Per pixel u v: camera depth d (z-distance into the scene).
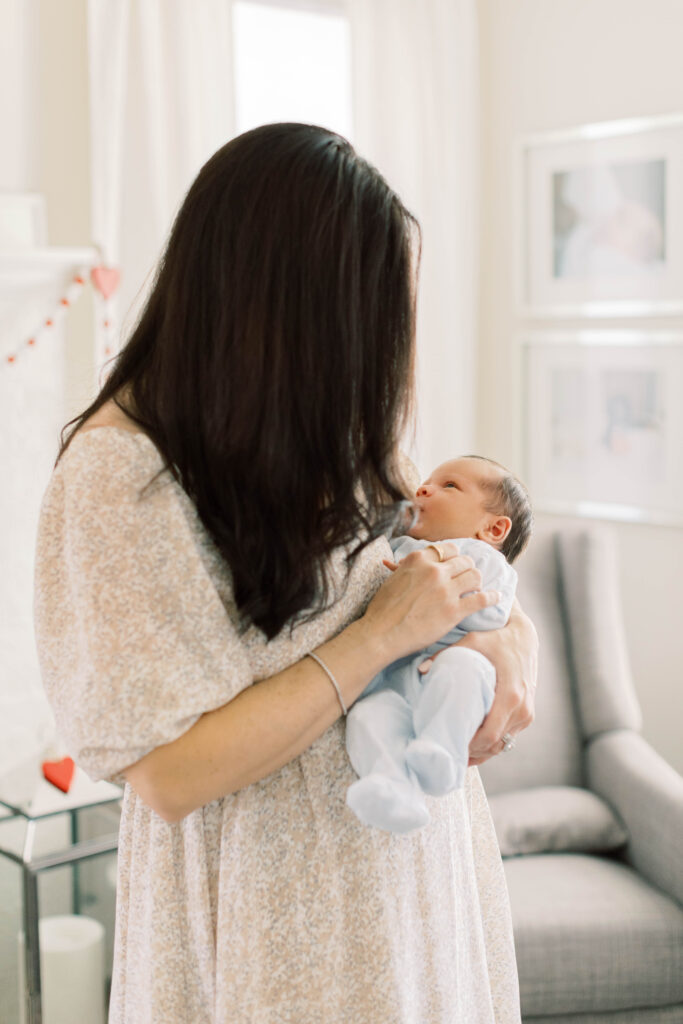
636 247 2.84
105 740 0.92
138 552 0.94
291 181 0.94
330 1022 1.02
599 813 2.21
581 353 3.02
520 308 3.16
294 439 0.96
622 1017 1.93
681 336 2.76
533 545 2.57
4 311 2.00
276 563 0.97
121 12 2.29
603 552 2.54
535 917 1.91
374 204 0.97
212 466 0.97
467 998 1.19
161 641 0.93
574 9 2.94
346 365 0.96
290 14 2.85
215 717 0.95
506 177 3.17
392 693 1.10
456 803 1.18
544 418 3.15
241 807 1.02
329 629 1.05
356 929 1.03
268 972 1.01
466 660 1.10
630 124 2.81
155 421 0.99
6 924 1.96
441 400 3.10
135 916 1.11
